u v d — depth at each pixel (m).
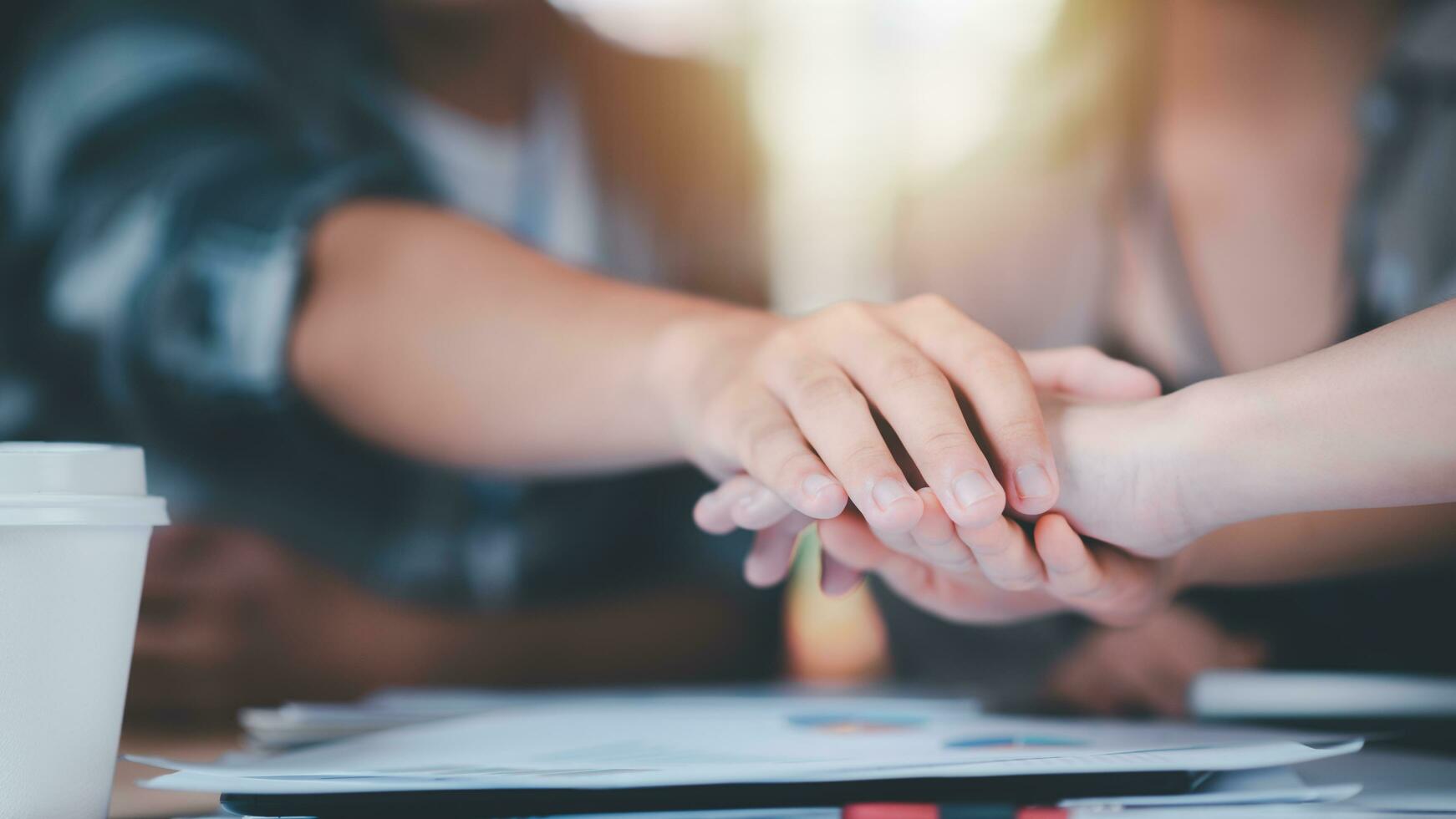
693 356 1.08
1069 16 1.91
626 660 1.70
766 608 1.85
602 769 0.81
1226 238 1.83
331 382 1.34
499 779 0.80
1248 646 1.38
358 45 1.77
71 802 0.79
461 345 1.26
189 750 1.04
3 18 1.48
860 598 1.85
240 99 1.48
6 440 1.40
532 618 1.67
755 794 0.81
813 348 0.96
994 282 1.92
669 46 2.19
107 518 0.79
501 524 1.71
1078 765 0.80
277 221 1.34
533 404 1.21
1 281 1.41
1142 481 0.90
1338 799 0.80
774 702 1.08
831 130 2.49
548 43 2.02
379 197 1.46
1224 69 1.84
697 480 1.88
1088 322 1.83
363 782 0.80
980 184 1.97
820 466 0.91
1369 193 1.78
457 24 1.86
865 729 0.95
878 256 2.52
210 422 1.39
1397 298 1.73
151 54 1.46
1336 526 1.09
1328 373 0.86
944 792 0.81
